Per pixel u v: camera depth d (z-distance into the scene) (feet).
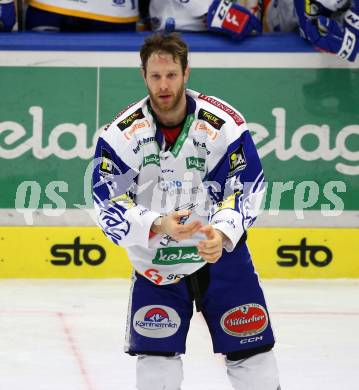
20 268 67.05
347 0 66.08
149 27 71.46
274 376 33.32
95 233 67.05
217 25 66.59
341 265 68.03
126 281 66.54
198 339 51.03
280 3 70.18
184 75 31.94
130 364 46.42
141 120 32.83
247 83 67.56
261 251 67.46
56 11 67.21
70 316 56.03
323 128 67.92
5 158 66.95
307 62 67.51
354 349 49.57
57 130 67.21
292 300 60.85
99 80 67.10
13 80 66.80
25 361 46.60
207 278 33.17
